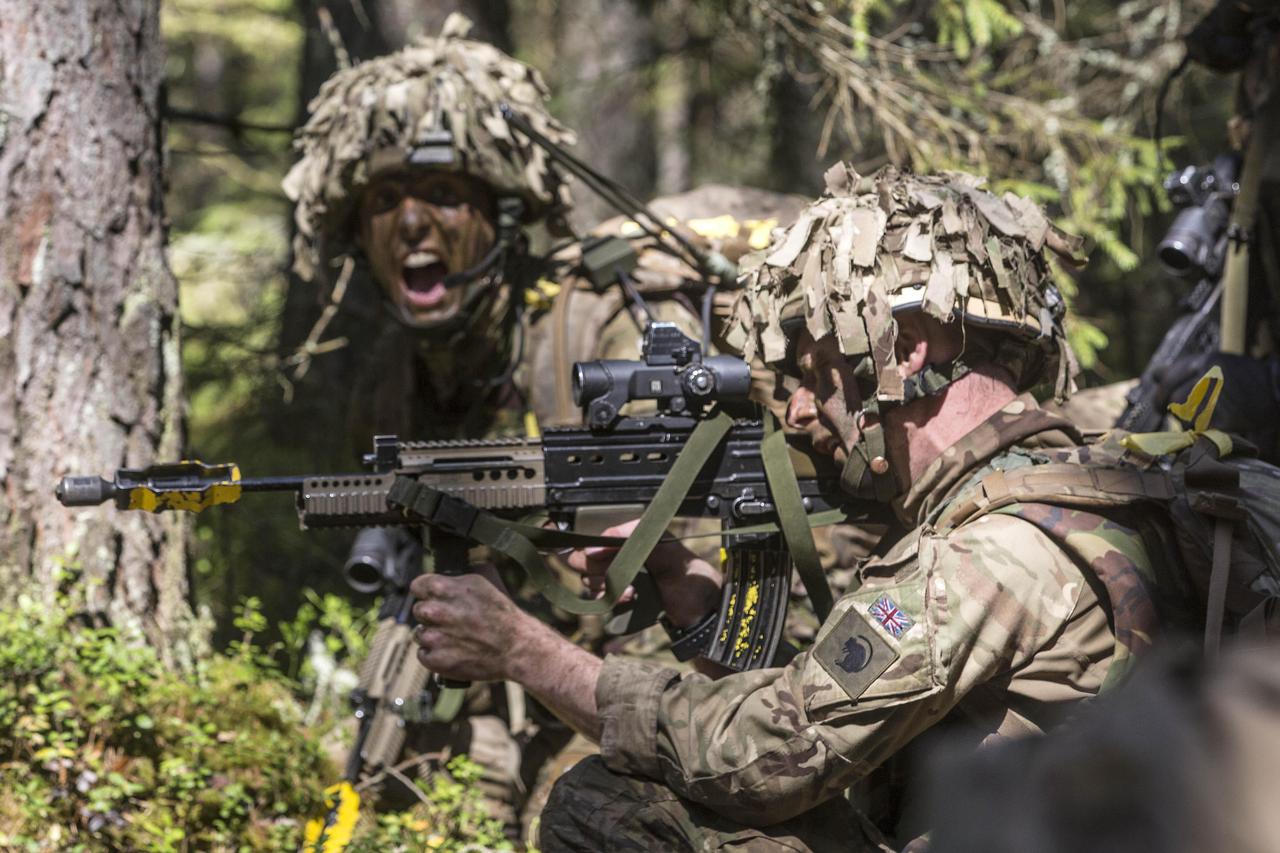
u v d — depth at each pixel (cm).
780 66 1056
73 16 653
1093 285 1302
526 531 496
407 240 711
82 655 604
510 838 723
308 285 1108
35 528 634
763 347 475
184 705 632
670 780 453
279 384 1111
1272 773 140
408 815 626
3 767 565
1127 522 411
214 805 601
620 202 730
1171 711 149
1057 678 410
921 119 996
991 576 410
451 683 488
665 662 638
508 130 709
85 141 656
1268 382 698
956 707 436
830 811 459
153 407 681
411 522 501
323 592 1022
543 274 748
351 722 756
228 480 487
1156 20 1127
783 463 500
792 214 794
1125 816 148
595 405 501
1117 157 1026
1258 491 421
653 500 497
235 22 2062
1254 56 767
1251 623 389
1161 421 727
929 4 1063
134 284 675
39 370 638
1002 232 452
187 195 2241
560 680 473
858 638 421
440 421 774
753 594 513
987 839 161
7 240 633
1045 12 1223
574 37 1878
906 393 450
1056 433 451
